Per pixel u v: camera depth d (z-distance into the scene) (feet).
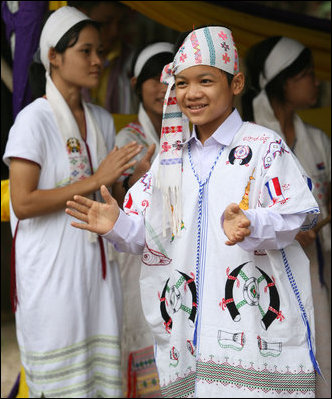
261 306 7.59
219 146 7.98
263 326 7.57
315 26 16.55
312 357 7.58
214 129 7.99
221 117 7.97
